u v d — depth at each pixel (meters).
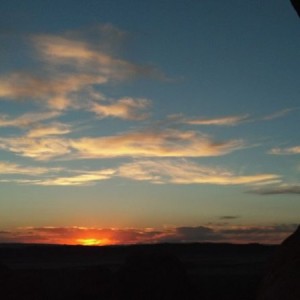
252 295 20.34
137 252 18.34
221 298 20.05
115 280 17.73
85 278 17.77
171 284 17.30
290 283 8.37
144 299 17.08
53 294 17.22
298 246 8.96
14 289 16.69
